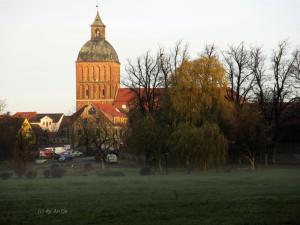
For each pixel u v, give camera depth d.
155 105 95.44
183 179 53.50
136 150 78.50
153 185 45.31
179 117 79.81
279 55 100.62
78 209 29.89
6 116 127.94
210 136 69.94
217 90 81.50
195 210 28.72
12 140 107.75
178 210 28.83
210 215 27.19
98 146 107.00
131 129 92.50
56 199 34.62
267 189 39.19
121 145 111.88
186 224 25.08
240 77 97.12
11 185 47.88
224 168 76.75
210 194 35.94
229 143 79.62
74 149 137.12
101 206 30.89
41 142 168.75
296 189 38.91
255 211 27.95
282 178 52.53
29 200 34.22
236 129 80.25
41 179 62.44
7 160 104.88
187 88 81.25
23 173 73.75
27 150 103.25
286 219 25.72
